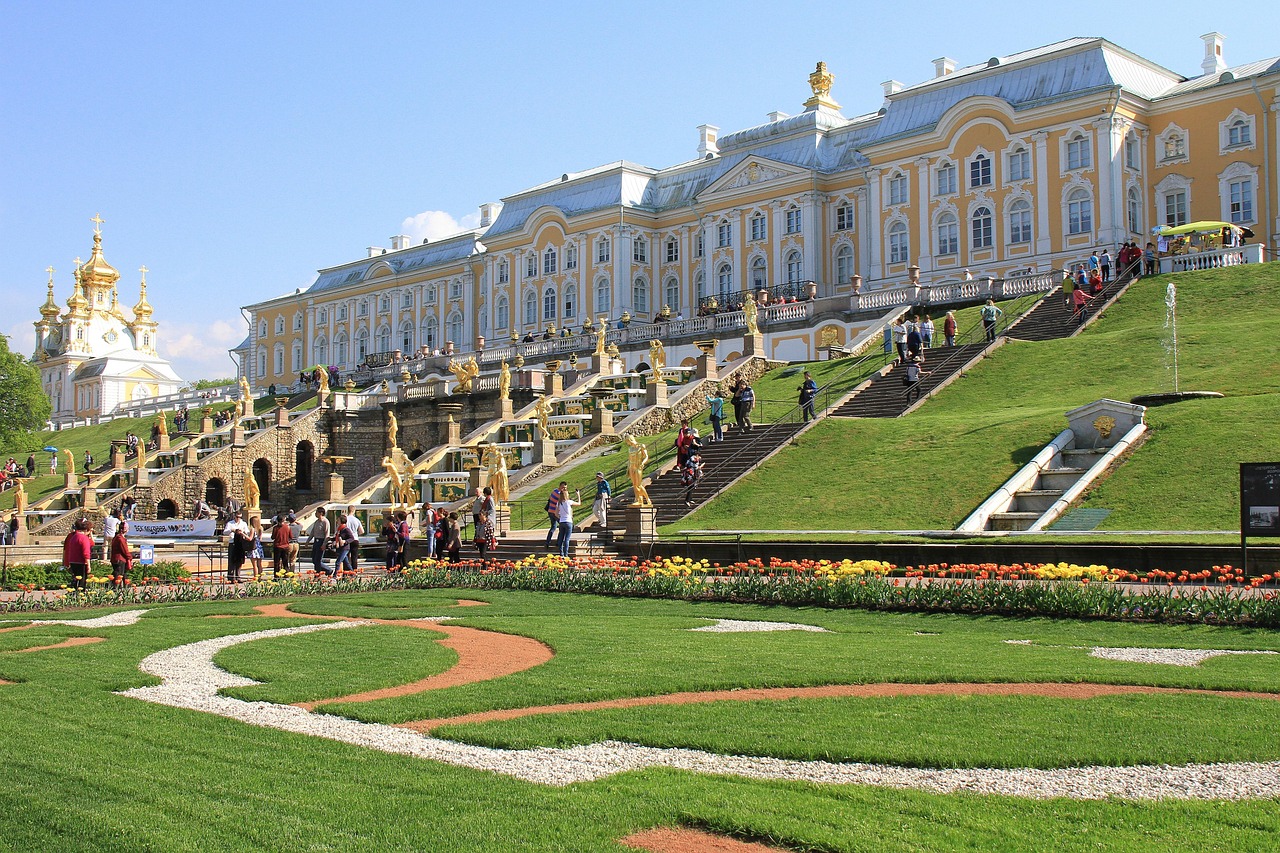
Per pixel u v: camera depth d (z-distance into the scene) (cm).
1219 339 4103
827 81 8444
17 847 797
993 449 3391
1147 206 6575
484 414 6097
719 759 998
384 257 11500
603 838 793
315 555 3222
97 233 14250
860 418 4028
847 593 2144
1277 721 1103
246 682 1409
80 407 13500
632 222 8844
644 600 2383
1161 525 2630
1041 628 1812
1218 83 6300
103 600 2581
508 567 2838
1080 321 4828
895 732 1073
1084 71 6531
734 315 6544
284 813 856
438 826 822
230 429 7450
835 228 7831
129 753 1041
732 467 3862
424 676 1441
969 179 6912
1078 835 789
